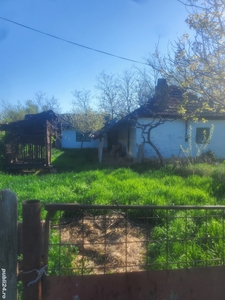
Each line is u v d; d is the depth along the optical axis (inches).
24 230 80.0
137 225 213.5
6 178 422.9
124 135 885.8
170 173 437.7
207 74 239.6
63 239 178.4
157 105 690.2
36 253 81.1
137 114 657.6
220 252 145.3
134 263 150.9
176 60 266.4
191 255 147.3
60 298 85.3
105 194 283.9
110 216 218.8
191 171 423.8
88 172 444.5
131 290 90.5
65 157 872.3
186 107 399.2
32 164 589.3
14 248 79.5
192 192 293.3
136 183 343.6
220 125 704.4
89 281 87.9
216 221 190.1
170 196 279.0
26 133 619.5
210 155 637.9
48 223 84.6
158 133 682.2
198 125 694.5
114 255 159.0
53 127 666.2
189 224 191.6
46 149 594.2
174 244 164.9
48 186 352.5
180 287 93.6
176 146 689.6
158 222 215.5
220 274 96.2
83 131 1141.1
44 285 84.4
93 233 194.7
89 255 161.8
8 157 590.9
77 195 294.5
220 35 227.3
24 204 80.0
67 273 125.3
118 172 452.1
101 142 719.1
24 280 80.6
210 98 252.2
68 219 213.9
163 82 695.7
